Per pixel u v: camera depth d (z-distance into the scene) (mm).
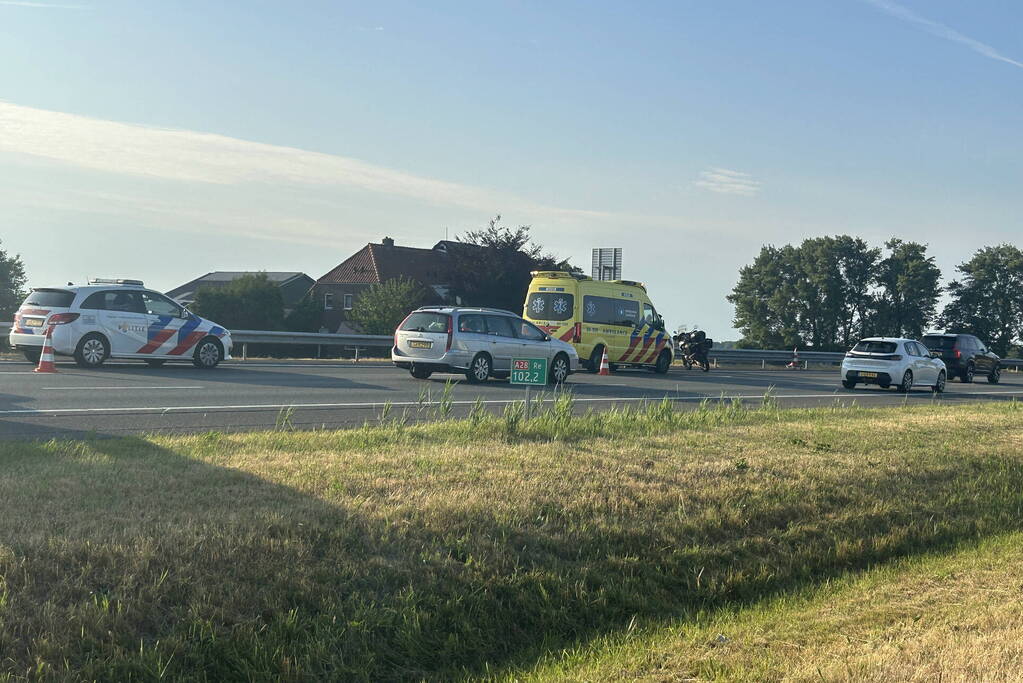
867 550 8117
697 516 7762
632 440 10836
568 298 28125
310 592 5480
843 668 5195
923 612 6441
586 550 6805
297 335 30188
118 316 20312
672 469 9125
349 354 40469
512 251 53125
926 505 9344
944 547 8531
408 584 5789
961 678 5055
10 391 14781
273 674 4949
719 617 6406
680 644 5758
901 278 86125
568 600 6176
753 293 91750
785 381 28703
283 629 5180
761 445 10992
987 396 25797
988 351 37250
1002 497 10102
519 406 12016
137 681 4668
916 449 11484
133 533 5797
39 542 5496
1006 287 94375
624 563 6758
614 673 5289
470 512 6926
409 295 55875
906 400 20641
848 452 10930
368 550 6078
